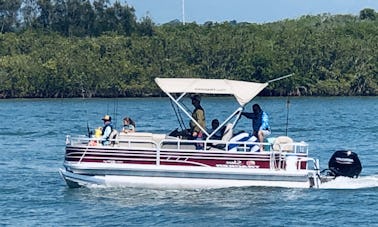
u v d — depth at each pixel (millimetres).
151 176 42094
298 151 43156
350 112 137625
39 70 196625
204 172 41969
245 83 42594
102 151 42156
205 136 42781
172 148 42219
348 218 38438
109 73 196375
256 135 43156
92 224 37219
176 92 42531
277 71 196625
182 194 42062
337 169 45812
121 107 155125
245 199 41406
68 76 196875
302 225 37156
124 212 39188
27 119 117812
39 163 59031
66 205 40969
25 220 38250
